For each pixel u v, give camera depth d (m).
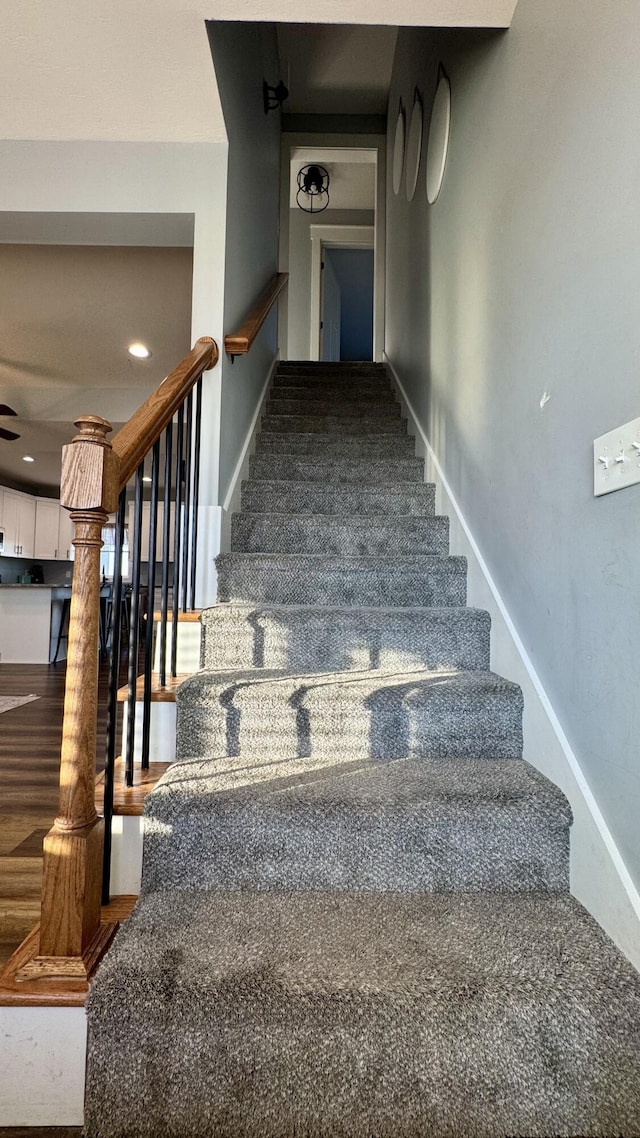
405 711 1.42
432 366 2.68
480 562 1.83
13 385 5.09
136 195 2.13
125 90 1.95
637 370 0.97
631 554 0.99
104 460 1.00
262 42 3.23
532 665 1.41
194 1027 0.86
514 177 1.56
